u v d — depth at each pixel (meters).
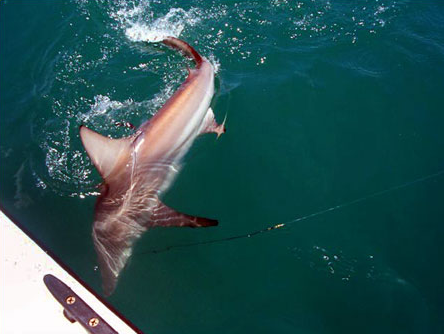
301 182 5.43
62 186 5.54
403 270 4.64
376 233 4.93
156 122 5.36
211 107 6.24
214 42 7.30
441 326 4.24
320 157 5.67
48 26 7.79
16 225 3.86
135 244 4.61
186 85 5.72
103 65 7.13
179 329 4.20
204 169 5.55
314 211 5.16
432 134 5.84
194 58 6.44
